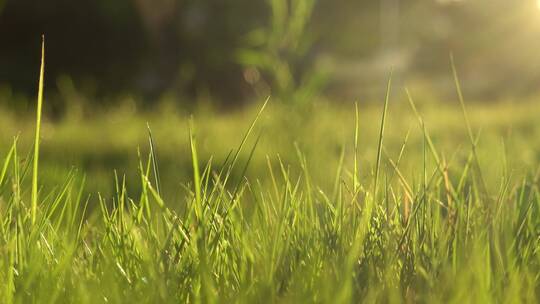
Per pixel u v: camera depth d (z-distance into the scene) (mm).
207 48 48375
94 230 3471
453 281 2510
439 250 2799
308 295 2434
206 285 2428
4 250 2787
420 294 2486
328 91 41688
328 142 10086
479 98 54219
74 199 5625
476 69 60500
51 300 2436
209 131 14734
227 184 7859
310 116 11047
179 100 21359
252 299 2490
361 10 47656
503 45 59250
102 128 17828
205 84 45406
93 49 50094
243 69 47562
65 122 18422
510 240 2828
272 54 11570
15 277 2771
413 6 58719
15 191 3057
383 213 3170
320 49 46594
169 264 2762
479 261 2490
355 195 3209
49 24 49781
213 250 2812
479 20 60531
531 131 13719
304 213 3230
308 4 11570
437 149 6566
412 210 3123
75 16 49781
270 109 10992
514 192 3553
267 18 47750
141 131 16406
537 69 56688
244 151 11047
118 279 2691
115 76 49438
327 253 2818
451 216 3199
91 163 10930
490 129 15008
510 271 2580
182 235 2906
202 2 48719
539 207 3244
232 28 48281
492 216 3049
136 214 3158
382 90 37656
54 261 2863
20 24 49438
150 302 2420
